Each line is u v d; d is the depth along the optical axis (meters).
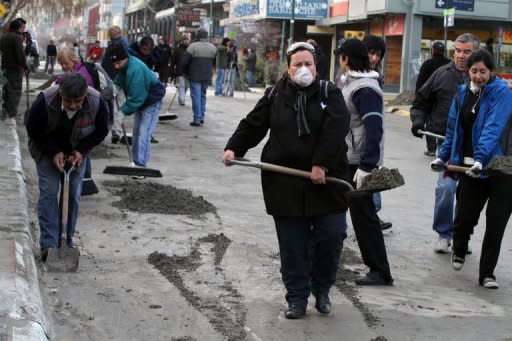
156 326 5.44
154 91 10.71
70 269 6.55
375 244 6.56
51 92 6.45
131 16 72.44
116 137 14.30
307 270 5.68
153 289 6.23
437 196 7.74
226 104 24.80
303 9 38.53
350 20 35.12
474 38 7.96
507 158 6.28
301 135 5.45
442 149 6.98
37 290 5.79
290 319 5.66
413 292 6.46
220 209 9.21
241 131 5.68
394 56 33.03
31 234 7.46
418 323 5.71
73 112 6.46
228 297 6.11
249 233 8.13
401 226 8.89
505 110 6.51
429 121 8.34
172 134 16.23
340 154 5.44
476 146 6.64
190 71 17.84
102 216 8.48
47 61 42.84
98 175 10.92
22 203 8.29
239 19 44.84
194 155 13.38
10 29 15.82
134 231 7.95
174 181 10.84
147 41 13.97
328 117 5.41
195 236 7.89
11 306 5.14
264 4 39.25
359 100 6.45
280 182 5.51
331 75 39.50
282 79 5.64
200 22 50.25
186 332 5.34
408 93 28.02
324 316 5.77
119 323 5.46
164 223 8.34
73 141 6.61
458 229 7.08
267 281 6.55
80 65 9.54
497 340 5.44
